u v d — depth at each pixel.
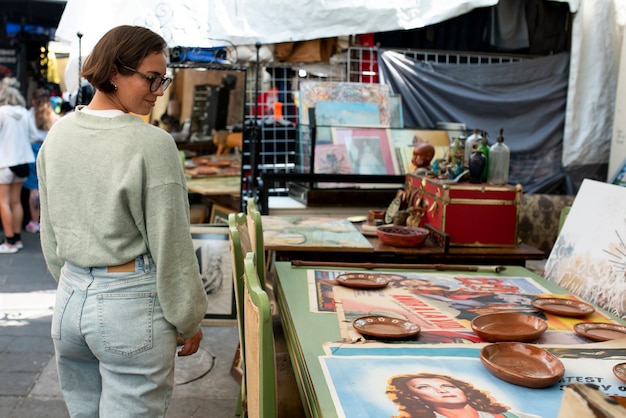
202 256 4.03
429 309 2.04
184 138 4.44
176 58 4.73
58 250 1.75
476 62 5.82
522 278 2.55
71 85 4.76
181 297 1.71
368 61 5.42
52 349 3.65
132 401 1.72
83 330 1.70
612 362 1.54
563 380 1.41
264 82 5.30
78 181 1.68
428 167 3.60
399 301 2.13
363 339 1.69
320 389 1.33
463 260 3.04
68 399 1.88
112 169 1.65
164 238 1.66
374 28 4.76
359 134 4.57
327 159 4.47
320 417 1.23
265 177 4.34
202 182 4.45
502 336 1.68
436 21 4.76
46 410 2.93
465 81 5.47
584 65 5.54
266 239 2.93
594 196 2.57
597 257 2.39
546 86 5.59
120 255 1.68
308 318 1.90
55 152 1.71
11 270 5.37
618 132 5.25
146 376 1.73
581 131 5.61
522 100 5.52
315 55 5.21
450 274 2.60
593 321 1.97
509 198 3.12
